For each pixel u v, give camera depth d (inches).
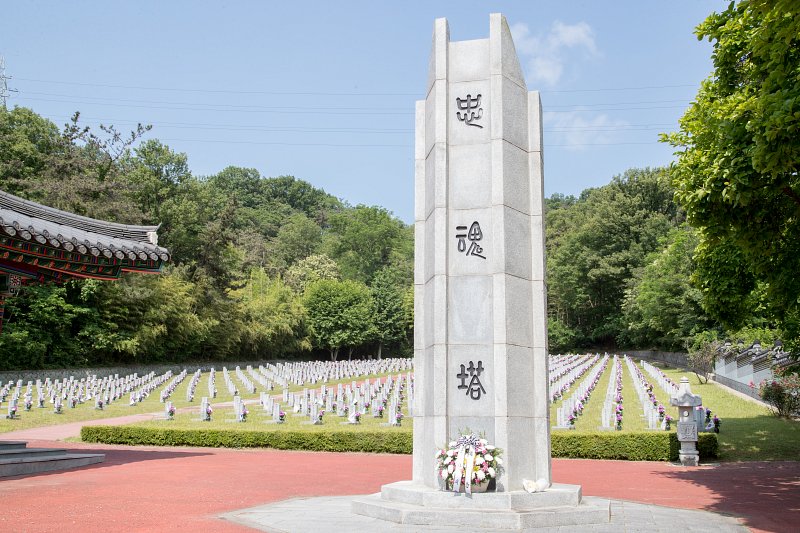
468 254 538.9
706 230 597.9
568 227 4207.7
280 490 642.2
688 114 777.6
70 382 1802.4
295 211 6653.5
